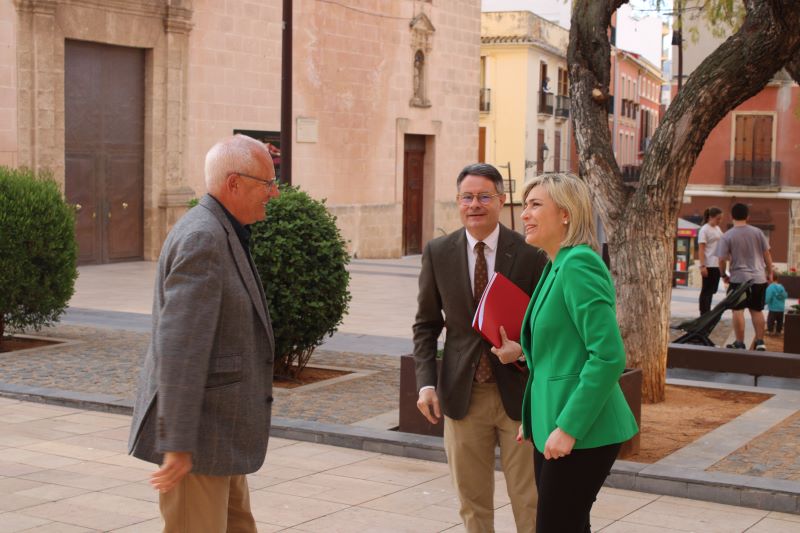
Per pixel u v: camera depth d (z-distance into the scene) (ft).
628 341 30.25
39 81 67.05
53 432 26.03
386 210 100.07
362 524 19.17
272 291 31.24
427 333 16.83
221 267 12.47
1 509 19.60
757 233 45.73
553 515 13.37
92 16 70.44
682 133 30.01
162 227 76.89
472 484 16.46
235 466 12.71
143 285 61.98
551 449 13.01
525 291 16.10
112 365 34.91
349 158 95.25
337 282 32.12
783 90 128.36
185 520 12.80
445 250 16.44
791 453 24.02
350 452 24.68
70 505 19.95
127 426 26.86
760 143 129.90
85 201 71.82
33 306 37.99
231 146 12.96
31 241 37.09
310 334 32.12
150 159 76.07
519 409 15.84
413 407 25.26
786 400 30.83
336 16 92.38
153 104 75.82
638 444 23.99
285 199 31.73
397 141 101.24
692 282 123.03
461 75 110.42
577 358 13.32
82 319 46.47
